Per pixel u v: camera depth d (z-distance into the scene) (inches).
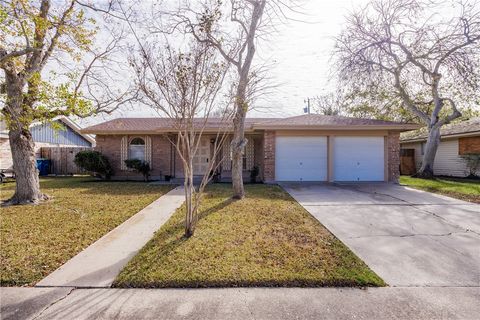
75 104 264.2
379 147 490.6
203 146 584.7
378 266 134.6
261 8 308.3
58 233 187.3
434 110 555.5
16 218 227.6
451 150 625.9
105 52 327.0
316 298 106.5
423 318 93.6
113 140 571.5
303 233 186.7
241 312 97.3
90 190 394.6
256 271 126.8
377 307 100.3
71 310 98.2
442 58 517.0
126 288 114.0
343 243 167.8
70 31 282.2
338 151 488.7
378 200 310.3
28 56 282.5
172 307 100.4
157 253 149.3
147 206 283.0
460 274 126.0
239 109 245.9
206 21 184.9
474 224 210.5
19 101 273.0
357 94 673.0
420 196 337.7
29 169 299.3
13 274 124.4
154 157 570.6
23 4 233.9
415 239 175.5
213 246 159.8
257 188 410.6
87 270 129.9
